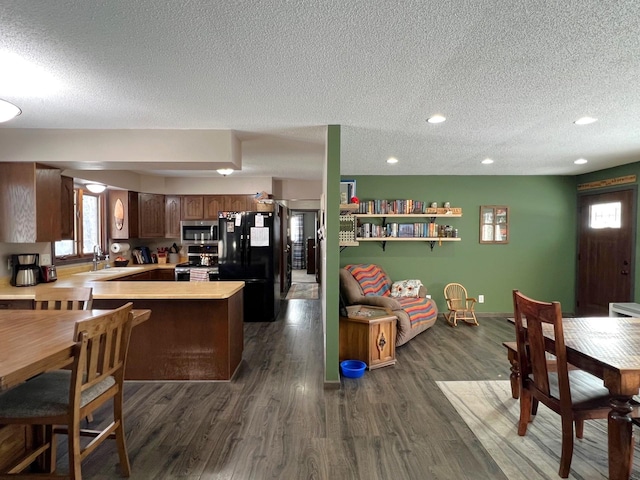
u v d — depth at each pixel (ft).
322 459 7.04
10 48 5.98
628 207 15.90
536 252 19.11
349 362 11.49
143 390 10.18
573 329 8.16
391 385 10.53
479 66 6.63
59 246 15.39
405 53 6.15
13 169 10.98
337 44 5.87
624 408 5.95
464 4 4.80
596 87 7.57
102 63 6.54
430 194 19.10
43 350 5.20
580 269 18.74
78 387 5.33
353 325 12.04
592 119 9.68
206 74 7.00
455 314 17.31
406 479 6.49
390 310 13.25
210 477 6.50
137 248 20.86
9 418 5.36
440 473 6.65
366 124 10.25
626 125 10.20
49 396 5.69
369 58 6.34
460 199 19.06
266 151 13.91
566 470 6.48
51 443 6.52
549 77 7.09
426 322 15.34
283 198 22.11
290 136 11.59
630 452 5.91
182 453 7.20
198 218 20.97
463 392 10.07
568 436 6.47
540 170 17.67
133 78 7.19
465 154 14.12
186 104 8.66
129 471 6.51
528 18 5.10
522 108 8.86
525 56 6.22
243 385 10.51
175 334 10.85
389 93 7.95
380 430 8.09
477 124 10.16
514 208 19.08
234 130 10.91
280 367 11.90
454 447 7.47
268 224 17.88
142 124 10.30
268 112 9.22
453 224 19.11
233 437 7.79
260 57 6.32
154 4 4.81
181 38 5.70
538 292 19.16
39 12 4.97
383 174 18.98
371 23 5.27
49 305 8.52
